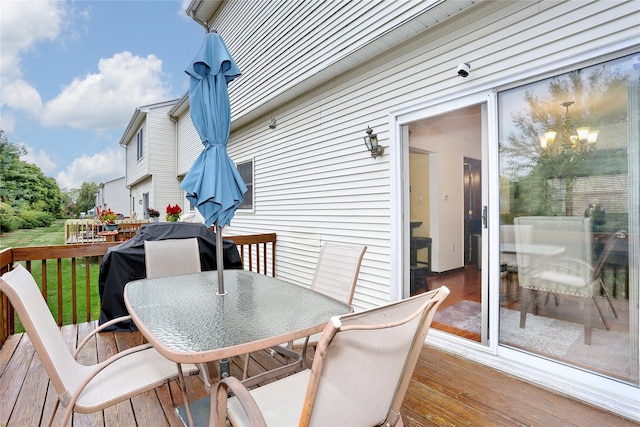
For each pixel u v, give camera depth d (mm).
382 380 1188
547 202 2365
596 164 2150
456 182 3957
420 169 3684
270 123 5766
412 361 1268
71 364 1634
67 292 6180
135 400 2211
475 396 2217
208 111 2096
